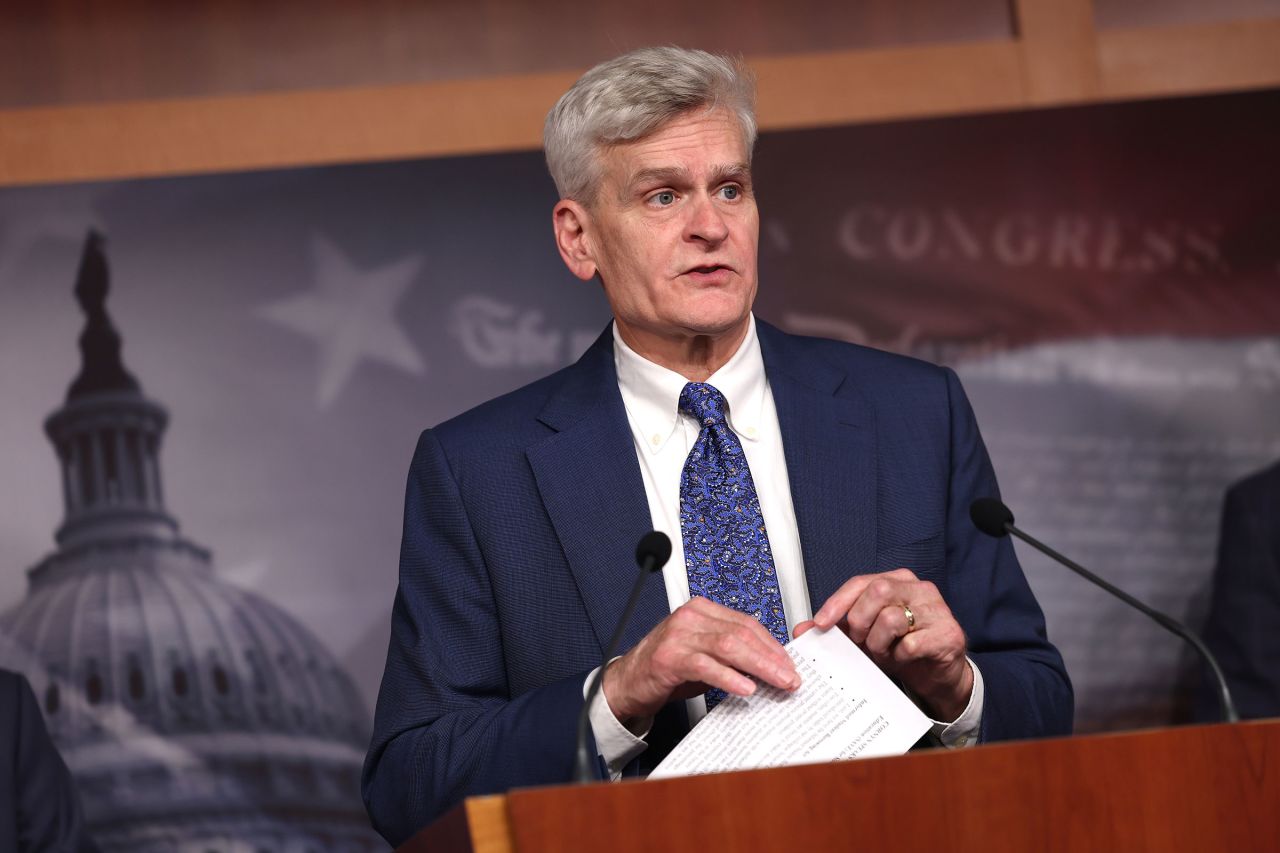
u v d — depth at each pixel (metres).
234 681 13.60
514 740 6.59
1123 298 14.45
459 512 7.55
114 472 13.85
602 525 7.31
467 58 15.45
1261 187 14.66
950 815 4.86
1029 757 4.92
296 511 13.92
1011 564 7.60
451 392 14.20
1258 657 13.72
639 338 7.63
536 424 7.76
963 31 15.49
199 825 13.34
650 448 7.57
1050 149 14.74
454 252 14.44
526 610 7.29
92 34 15.27
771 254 14.49
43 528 13.70
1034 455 14.19
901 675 6.62
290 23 15.43
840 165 14.70
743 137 7.50
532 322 14.36
